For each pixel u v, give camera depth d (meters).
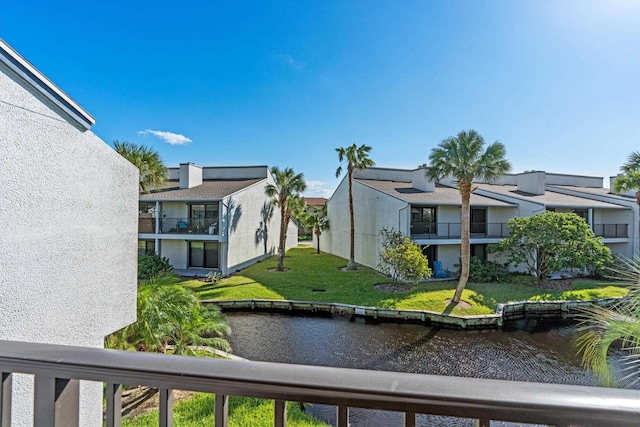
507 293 13.52
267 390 0.87
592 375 7.49
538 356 8.59
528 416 0.76
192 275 17.17
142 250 19.12
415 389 0.81
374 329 10.54
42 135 1.84
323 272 18.38
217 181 23.64
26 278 1.73
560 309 12.29
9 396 0.98
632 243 19.20
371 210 19.88
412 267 14.23
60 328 1.94
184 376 0.90
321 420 5.30
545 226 15.09
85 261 2.15
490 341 9.62
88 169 2.19
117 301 2.47
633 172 15.95
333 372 0.88
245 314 12.12
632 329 3.11
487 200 18.75
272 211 25.38
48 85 1.85
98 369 0.92
